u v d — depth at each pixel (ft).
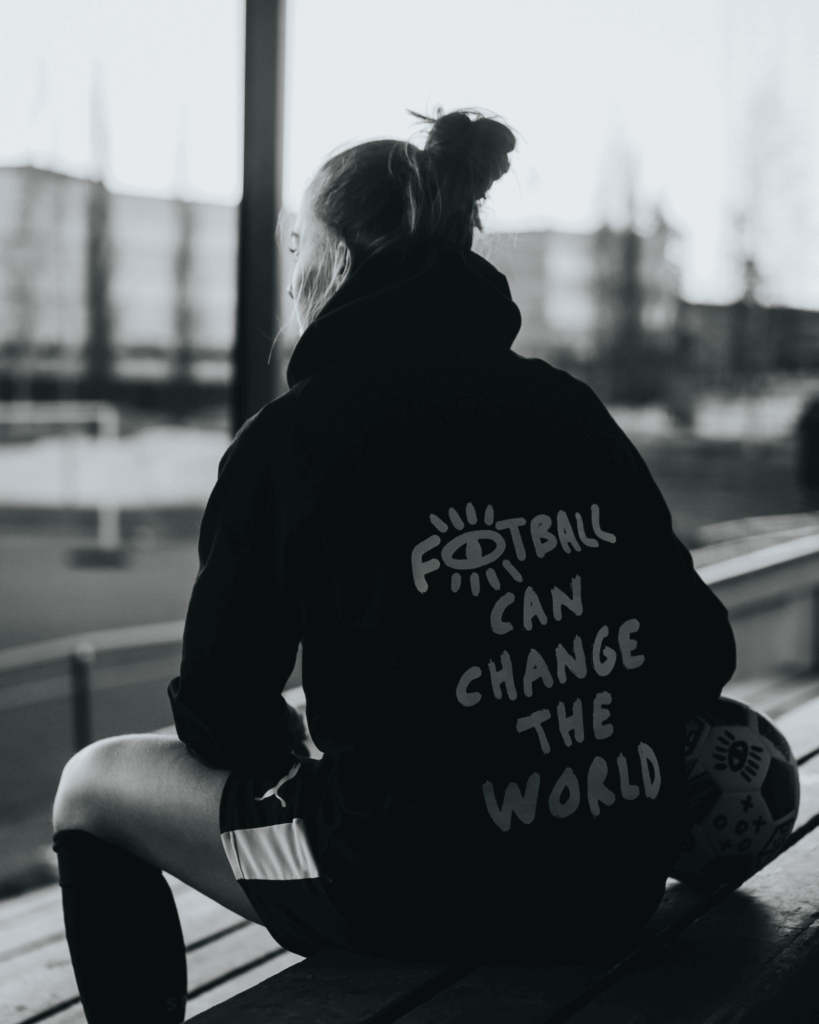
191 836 4.46
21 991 7.09
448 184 4.29
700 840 4.83
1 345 134.21
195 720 4.20
